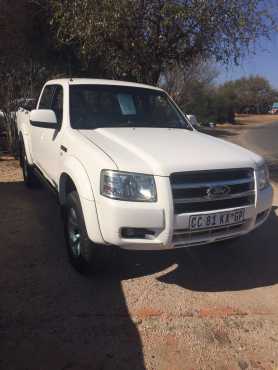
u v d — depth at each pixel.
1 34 11.77
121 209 3.41
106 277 4.12
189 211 3.58
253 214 3.97
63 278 4.07
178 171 3.50
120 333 3.26
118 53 8.96
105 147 3.86
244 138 26.02
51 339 3.15
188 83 24.25
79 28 8.59
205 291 3.97
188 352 3.08
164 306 3.67
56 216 5.86
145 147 3.89
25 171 7.22
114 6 8.03
